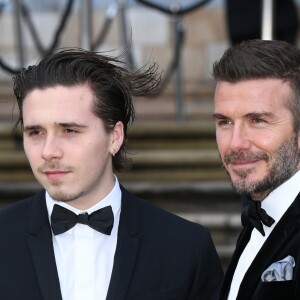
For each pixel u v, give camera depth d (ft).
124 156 13.82
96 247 13.12
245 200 12.76
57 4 35.27
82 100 12.55
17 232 13.24
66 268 12.98
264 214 12.22
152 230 13.44
